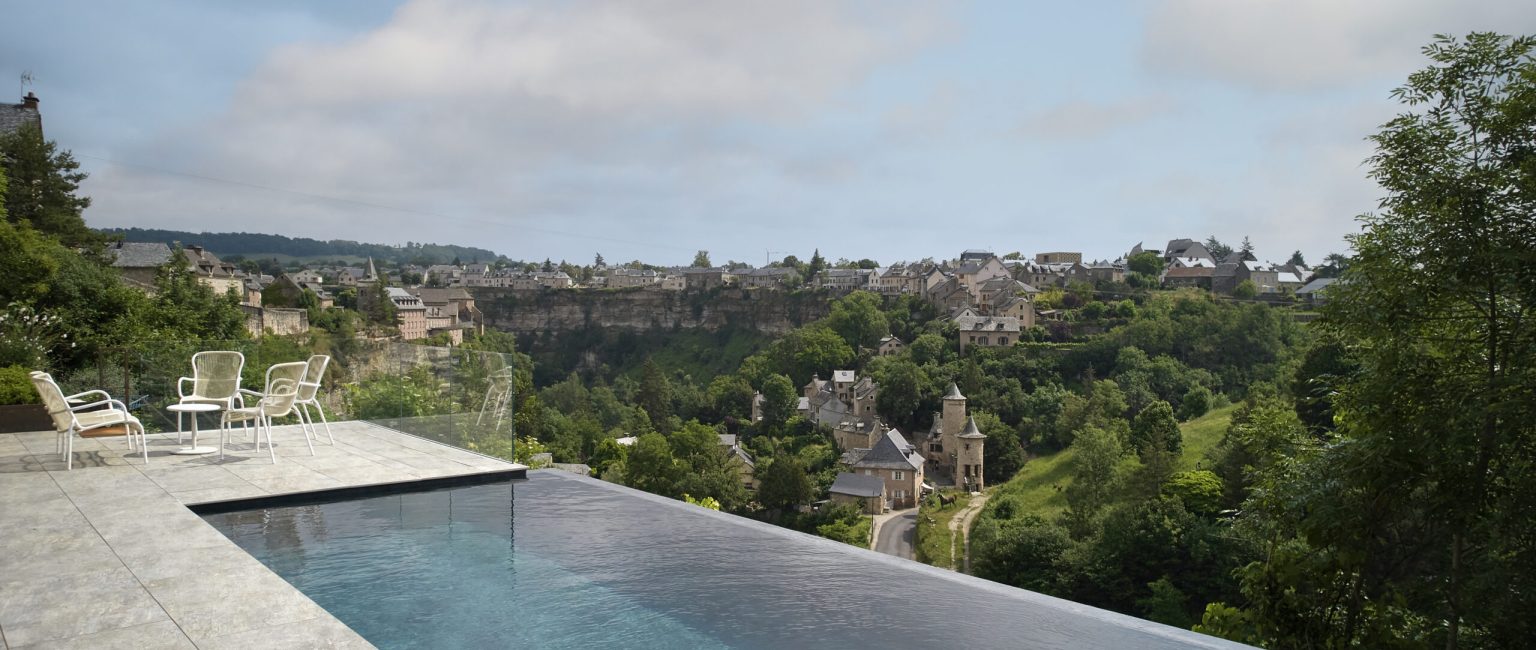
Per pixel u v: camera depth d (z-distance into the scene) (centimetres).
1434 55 1013
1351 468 896
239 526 686
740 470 7306
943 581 561
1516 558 834
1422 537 894
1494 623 827
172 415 1110
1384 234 1012
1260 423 1233
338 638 397
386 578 555
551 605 502
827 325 11950
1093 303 10550
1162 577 3541
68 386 1171
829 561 607
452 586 539
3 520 622
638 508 782
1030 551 4153
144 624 411
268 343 1170
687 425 7831
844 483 6744
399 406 1100
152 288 3706
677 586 543
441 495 829
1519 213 932
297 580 549
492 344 13475
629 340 16362
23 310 1688
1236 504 3812
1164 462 4500
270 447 913
